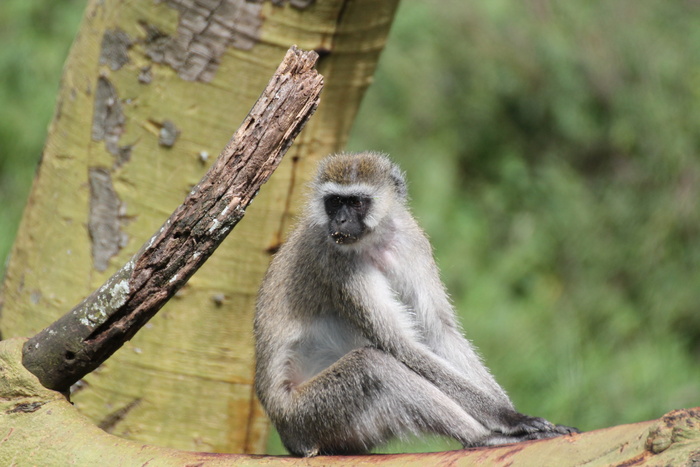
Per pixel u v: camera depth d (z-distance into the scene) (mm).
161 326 10594
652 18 25547
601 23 25266
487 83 24750
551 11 25719
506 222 22938
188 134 10297
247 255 10680
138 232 10453
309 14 10125
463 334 10703
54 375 7887
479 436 8844
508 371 17453
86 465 7562
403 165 22828
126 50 10258
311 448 9383
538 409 16594
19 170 18781
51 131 10898
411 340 9578
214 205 7266
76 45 10734
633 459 6090
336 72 10602
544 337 18812
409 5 25141
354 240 9805
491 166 24109
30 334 10680
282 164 10672
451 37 25000
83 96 10500
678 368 19266
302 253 10133
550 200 23312
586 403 16859
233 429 10891
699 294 21453
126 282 7484
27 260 10836
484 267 21453
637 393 17562
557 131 24781
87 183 10492
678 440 5945
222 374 10750
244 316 10750
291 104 7168
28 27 21078
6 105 19641
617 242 22594
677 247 22344
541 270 21891
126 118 10359
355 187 10109
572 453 6461
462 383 9219
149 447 7703
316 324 10102
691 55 24859
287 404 9516
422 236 10750
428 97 24203
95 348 7746
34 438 7715
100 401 10617
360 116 23391
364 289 9727
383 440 9250
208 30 10102
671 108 24219
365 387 9062
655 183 23406
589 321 20438
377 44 10562
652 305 21266
